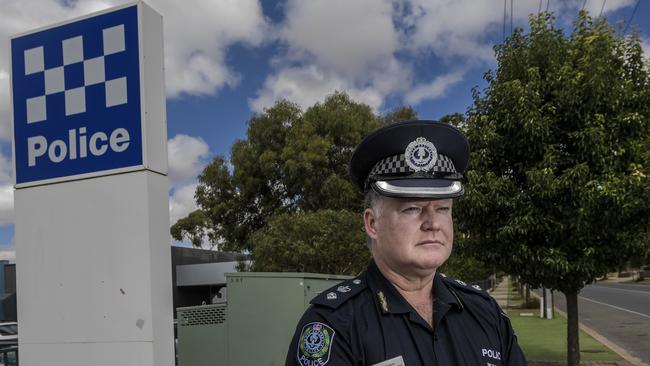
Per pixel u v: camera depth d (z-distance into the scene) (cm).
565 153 614
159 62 324
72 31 328
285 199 1477
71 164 320
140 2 313
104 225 308
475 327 150
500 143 646
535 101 617
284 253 975
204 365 411
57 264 316
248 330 402
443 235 148
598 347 1053
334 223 989
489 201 627
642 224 590
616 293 3178
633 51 653
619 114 605
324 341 133
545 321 1527
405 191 143
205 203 1589
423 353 136
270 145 1497
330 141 1416
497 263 663
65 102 325
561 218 604
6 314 1934
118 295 301
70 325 308
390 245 146
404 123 149
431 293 151
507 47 694
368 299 143
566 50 655
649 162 578
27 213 327
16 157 334
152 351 292
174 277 1792
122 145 309
